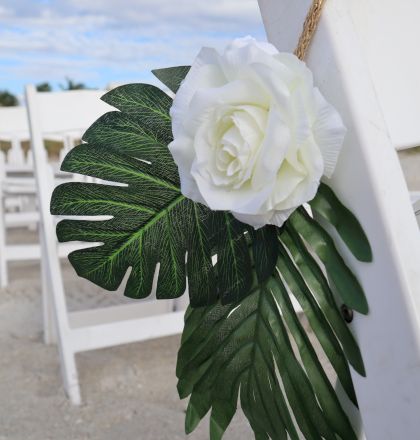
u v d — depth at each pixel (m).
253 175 0.40
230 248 0.48
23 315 3.01
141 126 0.50
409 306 0.39
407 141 0.49
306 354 0.47
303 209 0.45
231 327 0.50
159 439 1.80
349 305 0.42
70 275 3.64
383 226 0.40
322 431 0.46
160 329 2.17
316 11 0.43
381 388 0.41
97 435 1.86
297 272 0.47
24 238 4.64
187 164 0.43
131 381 2.25
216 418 0.51
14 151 4.52
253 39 0.44
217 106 0.41
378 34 0.49
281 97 0.39
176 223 0.50
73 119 2.24
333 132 0.40
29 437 1.86
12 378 2.31
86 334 2.13
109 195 0.49
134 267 0.49
